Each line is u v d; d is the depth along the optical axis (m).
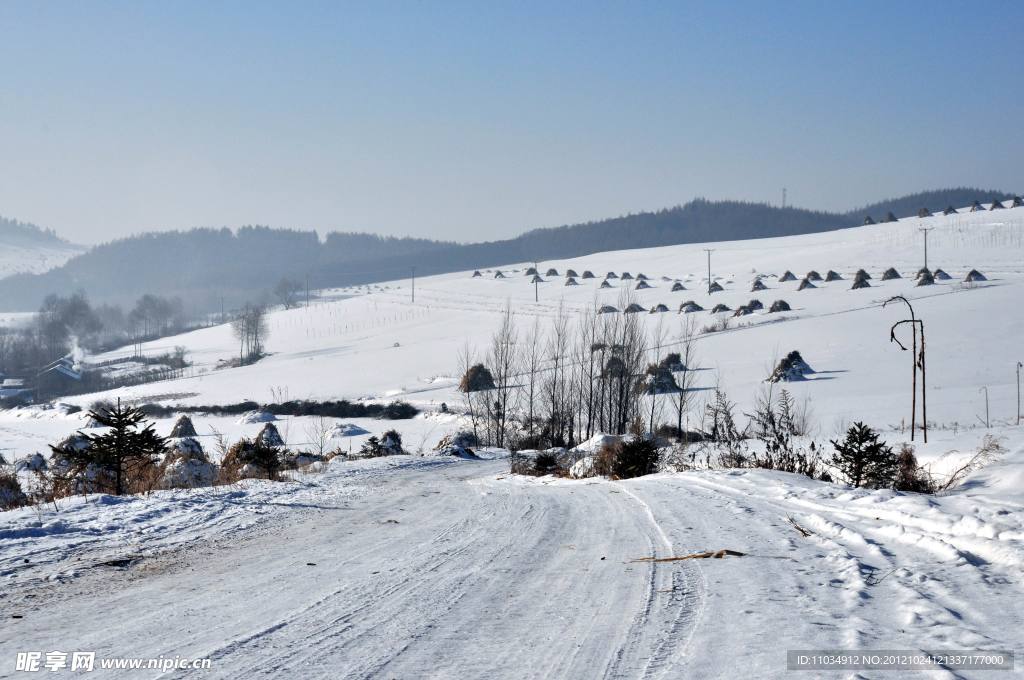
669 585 7.31
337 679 4.89
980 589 6.52
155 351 173.25
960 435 21.98
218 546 9.99
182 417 59.97
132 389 112.12
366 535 10.93
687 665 4.98
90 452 16.88
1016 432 20.44
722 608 6.37
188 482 18.48
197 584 7.77
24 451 56.62
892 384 54.72
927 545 8.52
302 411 73.69
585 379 59.97
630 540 10.05
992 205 178.75
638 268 175.62
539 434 51.22
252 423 69.19
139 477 18.25
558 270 196.75
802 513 11.53
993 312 78.00
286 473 23.45
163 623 6.30
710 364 70.44
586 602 6.81
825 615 5.98
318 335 149.38
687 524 11.16
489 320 125.19
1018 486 13.00
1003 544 8.06
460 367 88.12
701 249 196.62
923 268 108.88
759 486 14.95
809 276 118.44
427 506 14.48
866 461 16.11
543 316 118.81
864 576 7.27
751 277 132.88
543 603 6.83
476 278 199.12
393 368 96.06
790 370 59.81
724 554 8.59
